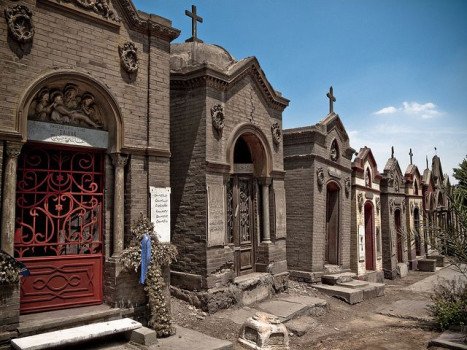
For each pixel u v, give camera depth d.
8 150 7.51
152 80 9.78
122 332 8.36
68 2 8.42
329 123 17.20
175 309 10.81
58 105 8.45
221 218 11.78
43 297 8.31
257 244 13.83
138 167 9.45
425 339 10.80
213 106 11.77
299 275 15.87
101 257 9.11
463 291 12.40
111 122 9.18
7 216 7.44
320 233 16.25
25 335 7.38
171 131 12.24
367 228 21.61
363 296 15.44
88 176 9.12
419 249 29.02
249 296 12.42
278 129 14.42
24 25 7.77
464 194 11.08
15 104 7.63
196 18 14.12
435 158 34.22
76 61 8.52
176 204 11.95
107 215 9.13
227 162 12.21
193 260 11.43
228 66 13.12
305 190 16.03
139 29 9.66
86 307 8.75
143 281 8.90
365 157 20.89
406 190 27.19
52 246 8.60
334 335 11.26
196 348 8.11
